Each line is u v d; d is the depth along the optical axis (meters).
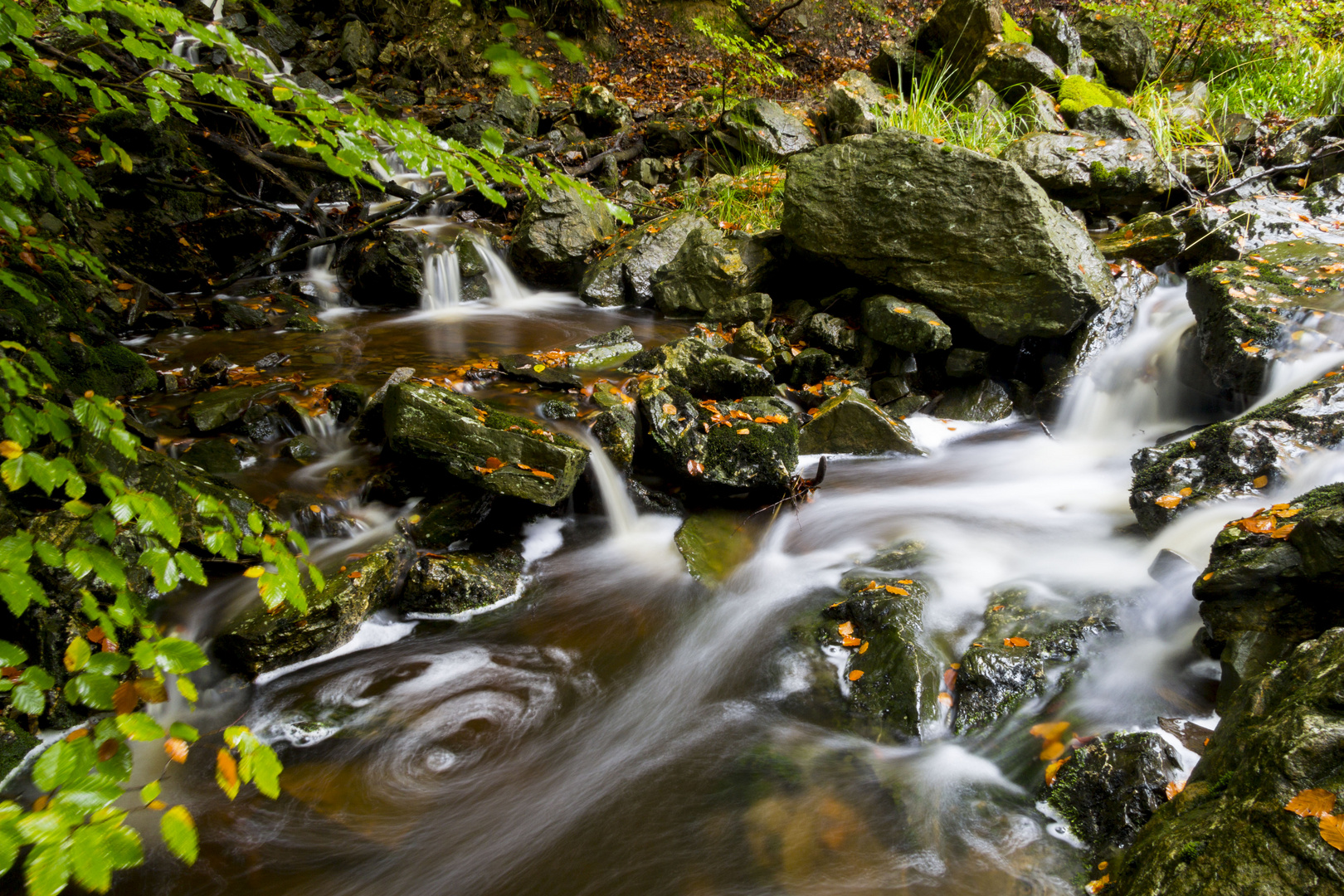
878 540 4.29
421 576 3.82
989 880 2.47
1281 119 8.06
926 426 5.61
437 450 4.08
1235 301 4.80
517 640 3.73
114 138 7.00
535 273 7.96
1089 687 3.07
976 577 3.85
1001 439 5.46
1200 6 9.64
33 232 4.05
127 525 3.38
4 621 3.14
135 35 2.02
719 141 9.70
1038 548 4.09
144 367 5.03
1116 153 6.68
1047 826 2.61
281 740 3.16
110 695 1.41
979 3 9.85
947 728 3.04
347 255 7.83
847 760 2.97
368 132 2.22
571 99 12.22
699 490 4.64
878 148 5.85
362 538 4.01
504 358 5.60
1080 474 4.94
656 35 13.79
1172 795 2.46
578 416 4.73
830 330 5.95
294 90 2.12
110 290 6.12
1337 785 1.79
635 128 10.73
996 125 8.18
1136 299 5.77
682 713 3.30
